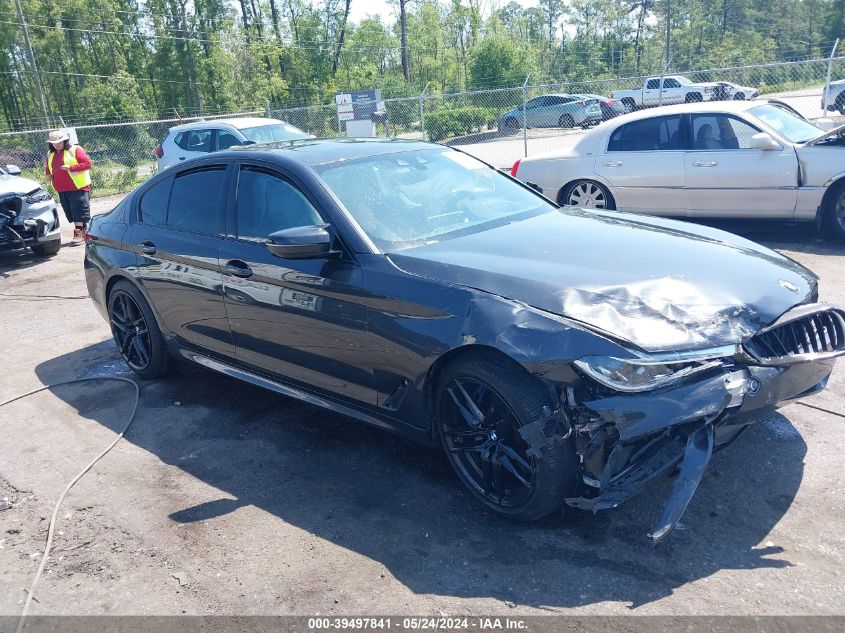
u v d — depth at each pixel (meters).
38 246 10.10
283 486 3.71
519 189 4.62
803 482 3.31
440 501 3.44
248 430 4.38
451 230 3.84
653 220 4.17
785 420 3.92
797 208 7.72
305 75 59.47
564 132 22.83
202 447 4.21
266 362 4.18
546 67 70.94
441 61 64.19
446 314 3.15
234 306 4.19
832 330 3.23
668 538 3.00
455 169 4.48
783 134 7.86
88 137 28.06
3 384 5.51
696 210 8.33
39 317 7.32
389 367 3.44
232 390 5.02
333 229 3.68
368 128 19.86
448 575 2.90
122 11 55.75
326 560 3.07
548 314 2.92
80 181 11.00
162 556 3.20
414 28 64.19
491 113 22.64
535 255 3.41
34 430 4.64
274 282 3.89
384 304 3.38
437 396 3.31
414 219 3.85
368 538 3.20
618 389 2.72
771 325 2.98
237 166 4.35
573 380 2.79
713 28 82.81
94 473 4.00
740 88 26.69
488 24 67.38
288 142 4.70
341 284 3.54
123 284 5.14
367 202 3.84
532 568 2.89
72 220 11.20
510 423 3.03
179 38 53.16
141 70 56.94
